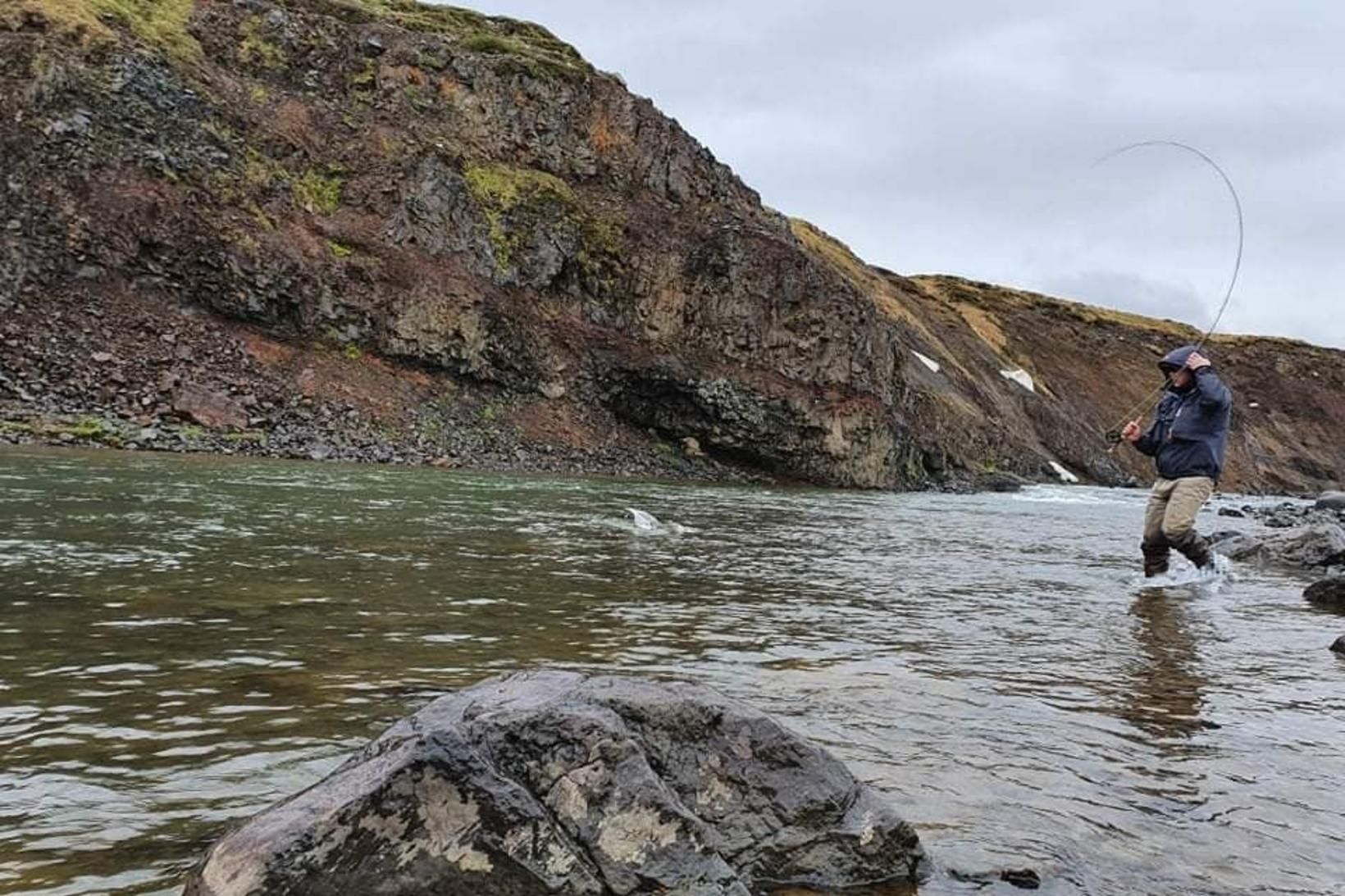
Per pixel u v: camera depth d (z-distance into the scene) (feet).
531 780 8.83
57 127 88.58
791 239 152.15
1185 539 35.22
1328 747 14.82
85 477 46.39
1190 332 376.89
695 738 10.23
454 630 19.60
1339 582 31.19
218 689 14.49
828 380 129.49
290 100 113.09
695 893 8.57
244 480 53.11
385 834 8.09
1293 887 9.80
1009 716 15.58
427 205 111.55
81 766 11.17
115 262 87.25
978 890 9.52
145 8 109.09
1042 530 64.39
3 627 17.51
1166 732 15.14
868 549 43.27
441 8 150.92
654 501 65.46
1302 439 315.78
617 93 138.51
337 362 96.94
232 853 7.94
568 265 120.37
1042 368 285.43
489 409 105.81
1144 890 9.59
